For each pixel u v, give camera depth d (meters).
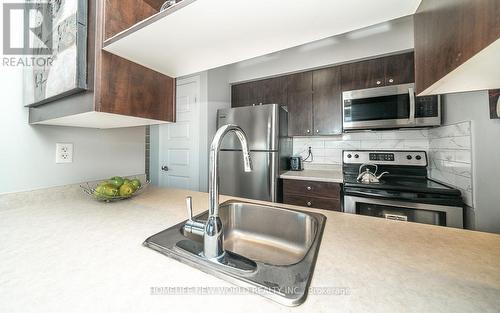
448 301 0.38
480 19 0.32
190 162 2.70
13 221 0.77
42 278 0.44
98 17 0.74
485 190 1.20
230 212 0.99
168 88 1.04
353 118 1.95
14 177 0.95
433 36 0.48
